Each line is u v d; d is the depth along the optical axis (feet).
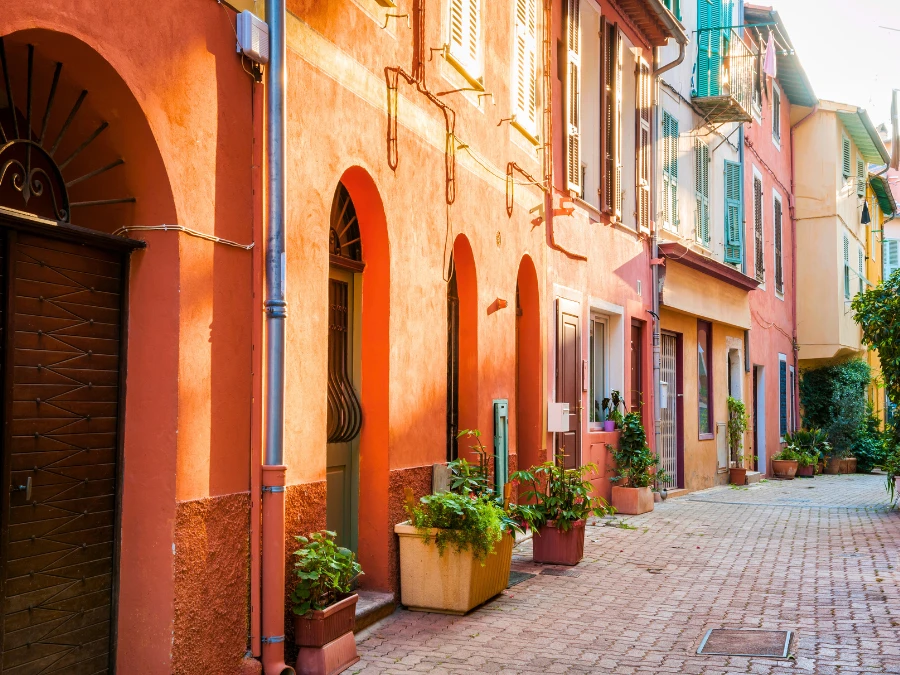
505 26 33.22
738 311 67.67
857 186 96.63
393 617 23.31
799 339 86.63
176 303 15.93
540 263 37.04
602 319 46.62
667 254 52.70
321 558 18.65
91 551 15.46
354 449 23.90
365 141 22.52
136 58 15.15
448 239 27.50
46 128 15.14
